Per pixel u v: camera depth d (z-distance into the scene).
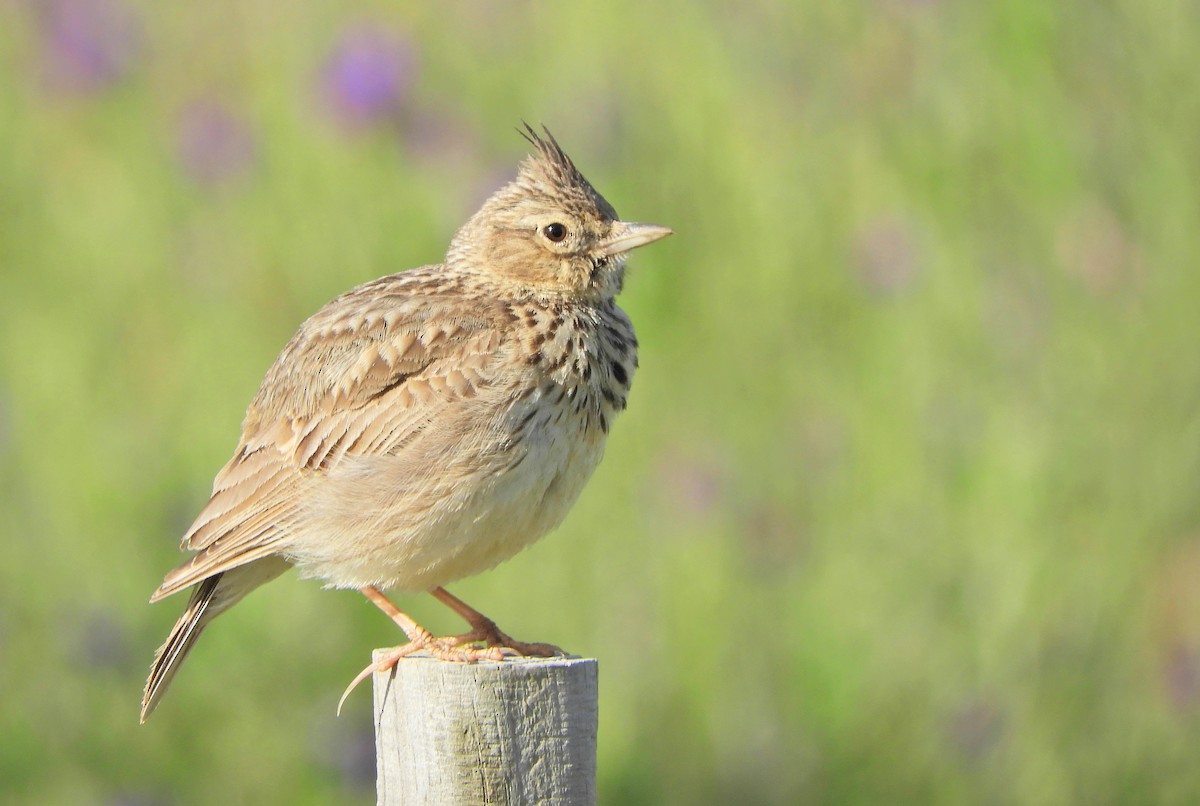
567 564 13.30
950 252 13.73
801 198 14.08
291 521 9.80
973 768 12.89
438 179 13.97
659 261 13.82
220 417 13.51
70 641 13.13
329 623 13.06
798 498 13.68
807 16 14.23
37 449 13.52
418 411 9.53
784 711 13.09
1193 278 13.42
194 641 10.14
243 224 14.05
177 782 12.95
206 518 10.07
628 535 13.46
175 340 13.90
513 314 9.89
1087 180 13.47
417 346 9.73
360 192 13.92
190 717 13.06
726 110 14.23
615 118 13.99
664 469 13.66
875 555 13.39
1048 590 13.02
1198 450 13.25
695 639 13.12
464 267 10.52
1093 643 13.00
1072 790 12.83
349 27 14.41
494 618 13.13
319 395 9.87
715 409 13.80
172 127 14.53
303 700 12.98
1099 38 13.47
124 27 15.12
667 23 14.46
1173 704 13.34
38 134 14.88
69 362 13.77
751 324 13.98
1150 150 13.48
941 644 13.06
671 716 12.99
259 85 15.01
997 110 13.61
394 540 9.60
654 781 12.83
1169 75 13.41
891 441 13.71
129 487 13.45
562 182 10.41
